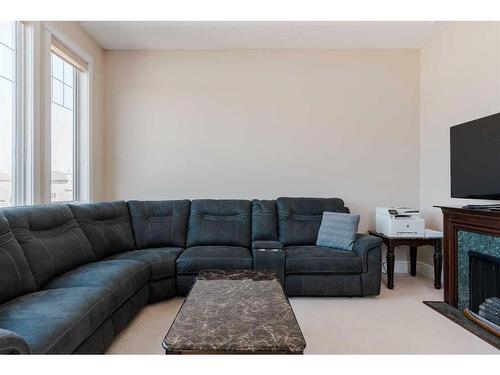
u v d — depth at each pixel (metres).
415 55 3.64
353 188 3.66
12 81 2.31
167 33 3.25
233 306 1.56
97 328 1.66
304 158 3.66
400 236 3.03
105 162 3.63
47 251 1.96
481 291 2.24
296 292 2.72
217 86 3.64
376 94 3.66
